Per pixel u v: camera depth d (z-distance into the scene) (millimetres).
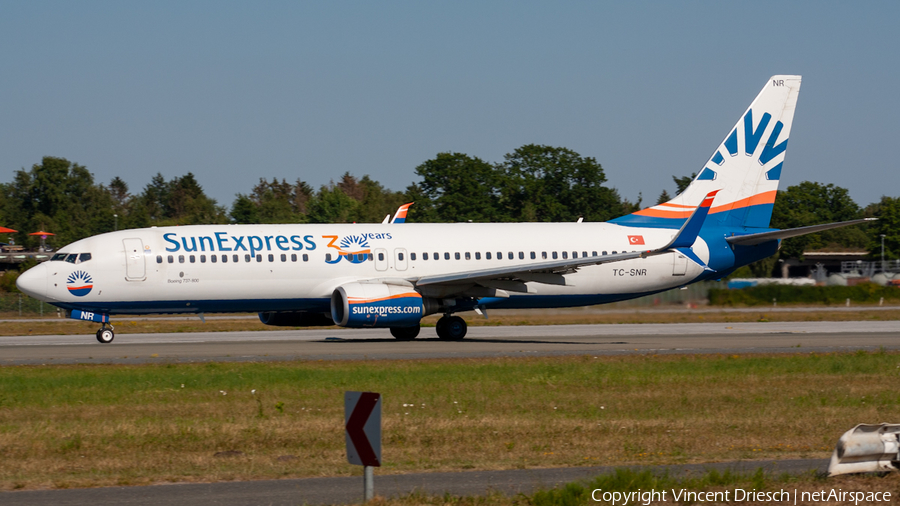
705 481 44781
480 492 43594
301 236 134750
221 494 43000
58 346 123438
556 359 104312
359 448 39844
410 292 129625
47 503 41188
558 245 144500
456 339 136250
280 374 88188
